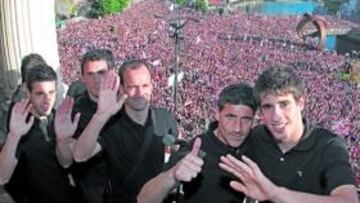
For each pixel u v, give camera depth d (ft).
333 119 98.43
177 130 12.03
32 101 10.90
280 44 152.97
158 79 101.35
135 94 10.96
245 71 126.52
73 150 10.50
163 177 8.18
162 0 174.19
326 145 7.89
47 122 11.08
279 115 7.70
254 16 176.14
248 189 7.42
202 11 173.06
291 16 175.42
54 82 11.04
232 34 158.92
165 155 11.94
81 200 11.25
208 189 8.81
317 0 173.58
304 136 8.03
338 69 129.80
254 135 8.71
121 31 146.82
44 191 10.99
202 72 118.73
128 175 11.01
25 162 10.87
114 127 11.06
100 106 9.92
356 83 118.83
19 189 11.19
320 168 7.82
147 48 134.72
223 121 8.73
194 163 8.02
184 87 101.30
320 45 150.41
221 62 131.23
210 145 8.93
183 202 9.02
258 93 7.91
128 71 10.96
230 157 7.59
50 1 19.86
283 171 8.02
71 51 121.29
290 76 7.76
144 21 157.07
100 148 10.87
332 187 7.37
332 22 159.74
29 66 12.89
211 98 94.48
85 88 12.99
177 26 80.89
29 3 18.81
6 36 18.90
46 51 19.71
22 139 10.77
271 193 7.27
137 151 11.03
